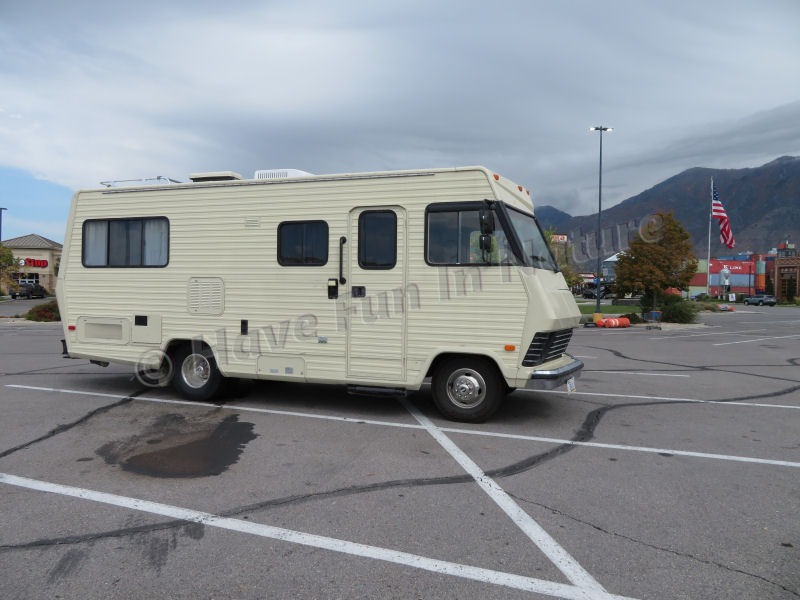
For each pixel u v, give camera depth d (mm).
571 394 8062
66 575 2936
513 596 2787
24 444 5262
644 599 2775
